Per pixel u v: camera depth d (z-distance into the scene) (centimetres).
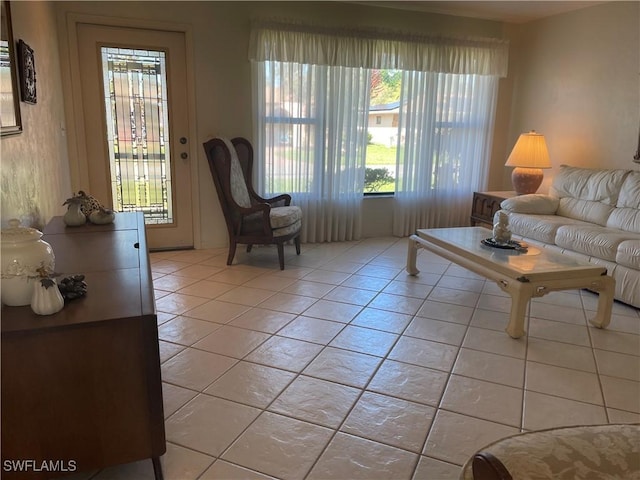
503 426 185
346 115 461
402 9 457
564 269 265
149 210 428
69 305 141
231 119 428
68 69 373
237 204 383
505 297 331
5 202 193
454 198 521
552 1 417
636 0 384
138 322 136
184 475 157
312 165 460
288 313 296
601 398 206
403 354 244
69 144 385
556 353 248
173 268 386
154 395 143
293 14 425
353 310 303
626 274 311
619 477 94
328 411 194
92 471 160
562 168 441
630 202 362
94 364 136
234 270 385
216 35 408
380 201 510
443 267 403
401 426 185
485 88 502
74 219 246
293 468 161
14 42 223
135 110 404
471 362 237
